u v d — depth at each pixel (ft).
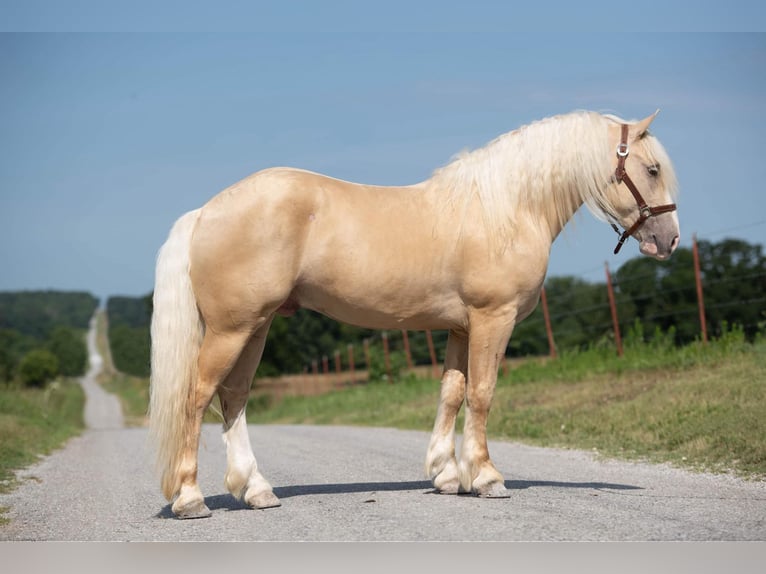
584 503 19.21
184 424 18.44
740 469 24.30
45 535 17.17
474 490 20.10
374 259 19.07
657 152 20.76
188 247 18.63
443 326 20.40
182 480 18.51
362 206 19.27
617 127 20.92
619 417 35.55
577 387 46.98
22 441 40.63
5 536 17.07
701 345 45.83
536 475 25.26
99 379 421.59
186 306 18.53
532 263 19.81
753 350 41.86
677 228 20.89
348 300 19.40
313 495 21.65
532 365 59.36
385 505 19.48
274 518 18.29
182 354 18.40
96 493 23.66
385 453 33.96
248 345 19.62
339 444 39.40
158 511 20.02
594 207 20.81
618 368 47.67
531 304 20.38
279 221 18.42
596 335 100.48
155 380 18.28
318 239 18.85
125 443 46.85
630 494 20.63
